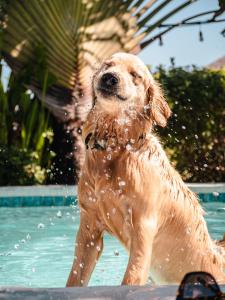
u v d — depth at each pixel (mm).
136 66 1312
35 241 2232
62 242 2209
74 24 3873
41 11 3842
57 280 1645
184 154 4082
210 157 4129
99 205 1266
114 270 1791
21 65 3943
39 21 3865
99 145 1267
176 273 1385
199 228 1391
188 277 703
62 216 2895
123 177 1236
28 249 2082
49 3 3822
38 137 3879
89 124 1299
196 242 1377
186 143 4082
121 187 1237
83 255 1298
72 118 3918
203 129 4105
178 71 4188
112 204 1251
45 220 2768
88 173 1277
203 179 4109
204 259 1393
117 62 1315
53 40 3887
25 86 3979
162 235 1339
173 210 1324
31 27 3887
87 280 1301
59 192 3338
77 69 3936
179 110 4074
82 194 1295
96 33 3992
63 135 3943
